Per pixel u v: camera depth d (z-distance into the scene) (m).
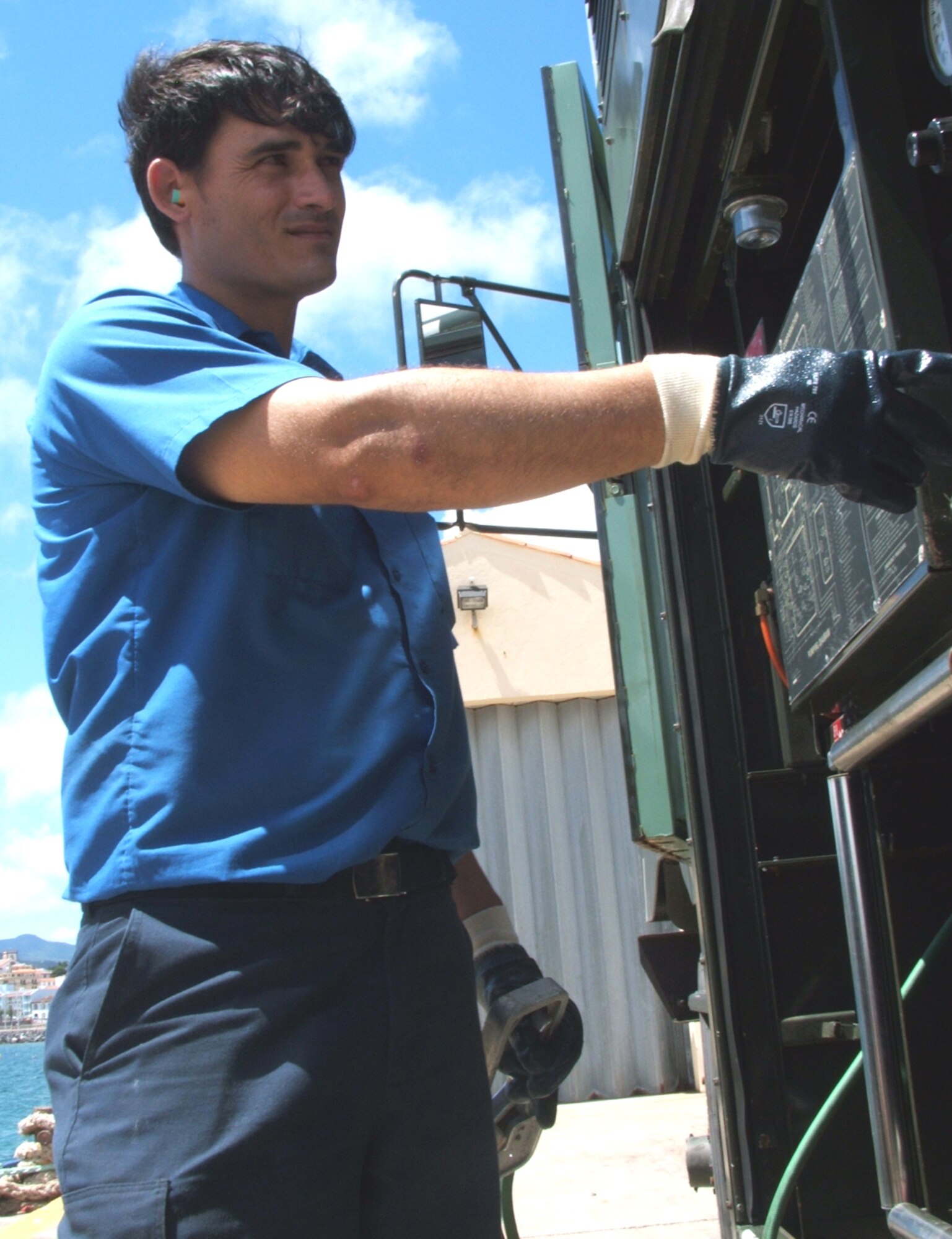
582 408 1.02
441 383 1.03
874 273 1.31
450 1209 1.25
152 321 1.20
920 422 0.99
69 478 1.28
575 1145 5.73
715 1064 2.34
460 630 8.56
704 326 2.55
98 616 1.26
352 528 1.35
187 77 1.35
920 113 1.52
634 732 2.86
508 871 8.34
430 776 1.30
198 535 1.25
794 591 1.79
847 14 1.39
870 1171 2.13
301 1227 1.10
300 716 1.23
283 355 1.50
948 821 2.07
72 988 1.19
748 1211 2.13
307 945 1.17
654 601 2.91
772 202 2.02
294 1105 1.12
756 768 2.35
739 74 1.93
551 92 3.17
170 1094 1.10
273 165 1.36
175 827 1.17
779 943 2.25
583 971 8.16
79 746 1.24
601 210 3.08
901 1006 1.47
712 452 1.04
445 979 1.29
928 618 1.36
